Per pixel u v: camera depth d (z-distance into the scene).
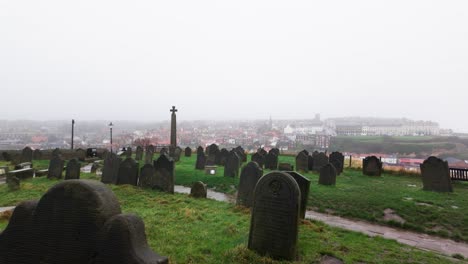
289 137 84.94
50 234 4.95
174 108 31.50
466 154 53.12
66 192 4.99
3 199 11.96
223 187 16.02
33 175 18.34
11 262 5.02
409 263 6.59
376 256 6.96
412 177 19.62
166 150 31.62
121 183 15.43
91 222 4.83
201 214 9.80
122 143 61.69
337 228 9.29
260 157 22.50
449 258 7.43
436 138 71.25
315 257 6.62
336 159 21.25
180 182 17.56
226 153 24.30
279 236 6.39
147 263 4.54
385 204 12.12
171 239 7.25
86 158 29.27
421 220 10.48
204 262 6.05
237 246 6.77
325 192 14.16
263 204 6.64
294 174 9.78
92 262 4.72
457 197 13.27
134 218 4.89
